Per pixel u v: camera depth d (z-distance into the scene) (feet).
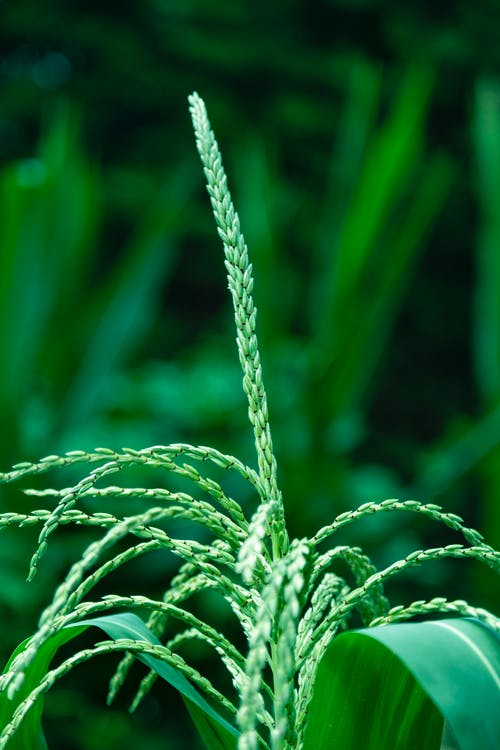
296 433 14.49
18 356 14.17
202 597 13.24
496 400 14.07
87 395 14.99
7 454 13.97
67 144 15.62
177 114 31.71
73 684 14.20
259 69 30.37
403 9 30.68
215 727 3.68
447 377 30.22
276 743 3.43
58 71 32.91
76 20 31.04
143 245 15.88
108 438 14.75
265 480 3.44
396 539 14.39
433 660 3.01
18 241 14.66
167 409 15.52
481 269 14.90
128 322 15.55
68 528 13.70
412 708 3.67
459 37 29.60
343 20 31.45
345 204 16.61
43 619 2.71
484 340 14.47
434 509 3.25
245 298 3.45
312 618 3.54
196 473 3.38
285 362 16.12
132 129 32.27
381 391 29.58
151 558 13.60
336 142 30.12
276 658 3.43
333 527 3.29
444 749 3.96
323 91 30.63
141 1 31.50
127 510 13.56
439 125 30.58
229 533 3.38
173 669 3.69
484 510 13.38
